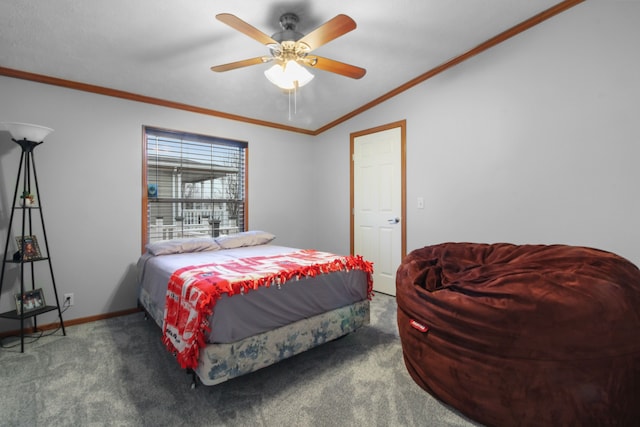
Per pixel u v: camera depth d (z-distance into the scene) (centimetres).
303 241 430
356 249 383
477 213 270
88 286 269
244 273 177
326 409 147
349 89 327
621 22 197
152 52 235
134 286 292
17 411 146
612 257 141
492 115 258
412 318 167
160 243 281
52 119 253
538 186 234
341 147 401
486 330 131
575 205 217
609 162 203
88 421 139
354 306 219
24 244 223
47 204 251
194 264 214
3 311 234
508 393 125
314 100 346
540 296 125
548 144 229
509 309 128
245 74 281
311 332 190
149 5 188
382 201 352
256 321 164
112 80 266
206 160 347
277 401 153
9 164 238
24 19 191
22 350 207
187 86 289
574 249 156
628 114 195
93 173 271
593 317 117
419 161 314
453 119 285
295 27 212
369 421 138
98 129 274
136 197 294
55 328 251
